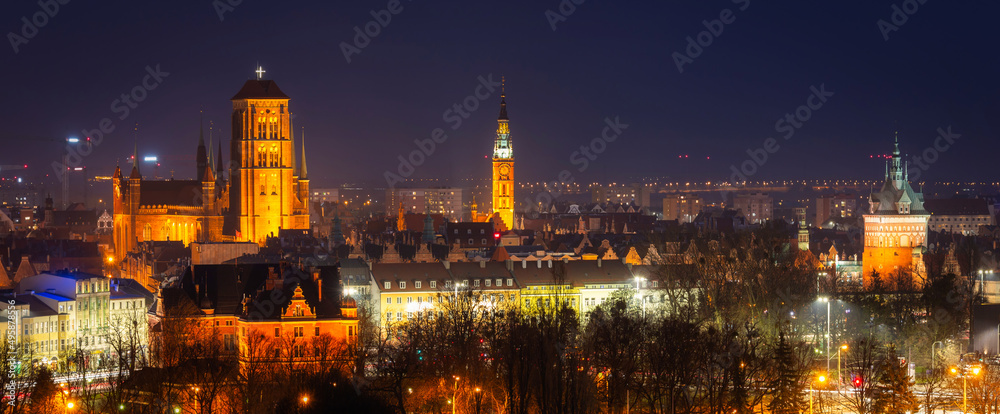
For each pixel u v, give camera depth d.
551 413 194.50
